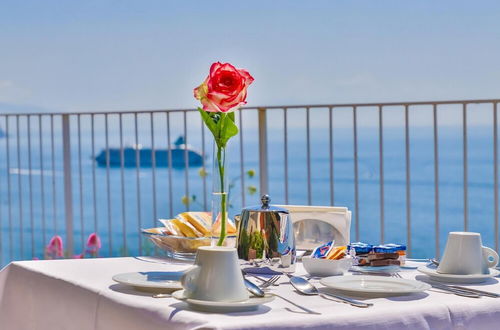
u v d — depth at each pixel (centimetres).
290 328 104
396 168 2131
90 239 458
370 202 2089
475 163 2064
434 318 114
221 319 105
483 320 118
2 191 2181
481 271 141
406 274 150
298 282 132
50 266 157
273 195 2239
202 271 115
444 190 2047
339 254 151
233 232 170
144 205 2156
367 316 110
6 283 162
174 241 169
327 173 2216
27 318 153
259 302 113
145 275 138
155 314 113
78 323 134
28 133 490
